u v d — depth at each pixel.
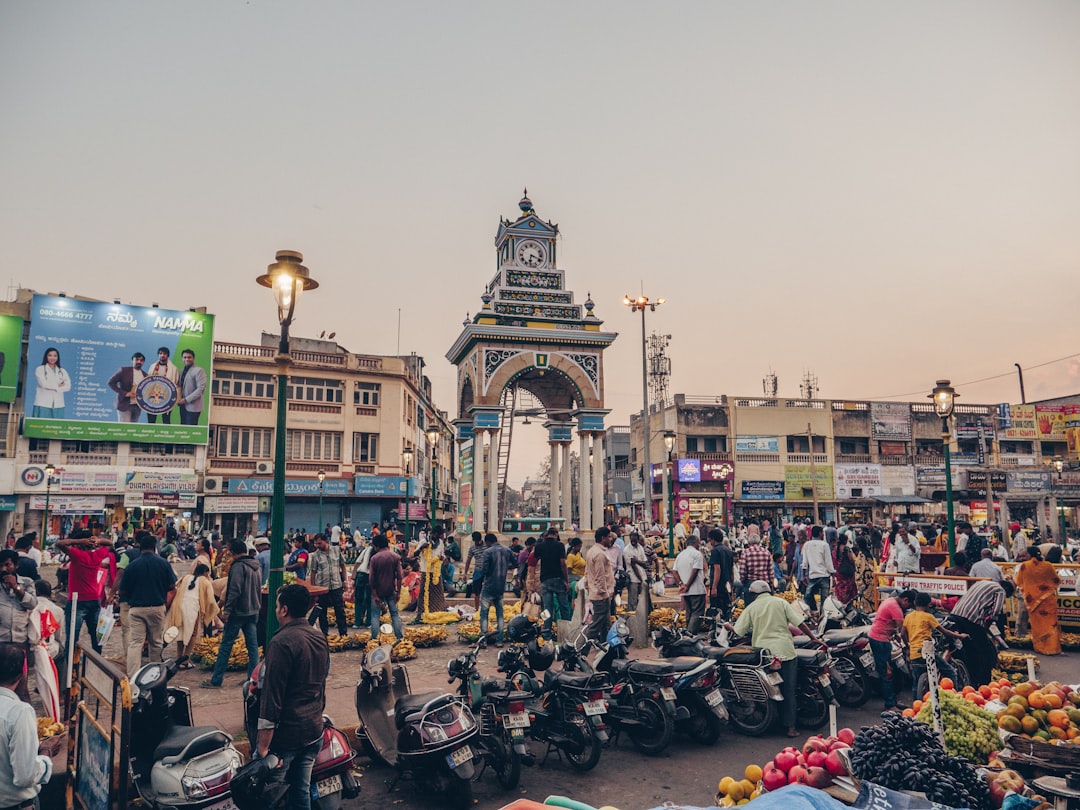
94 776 5.00
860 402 48.00
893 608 8.66
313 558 11.88
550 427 27.06
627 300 29.86
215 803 4.65
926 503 47.41
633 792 6.26
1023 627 12.68
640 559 14.45
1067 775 4.14
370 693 6.70
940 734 4.80
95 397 34.31
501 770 6.36
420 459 49.12
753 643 8.15
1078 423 50.06
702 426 46.16
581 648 7.53
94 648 9.85
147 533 9.32
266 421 38.34
